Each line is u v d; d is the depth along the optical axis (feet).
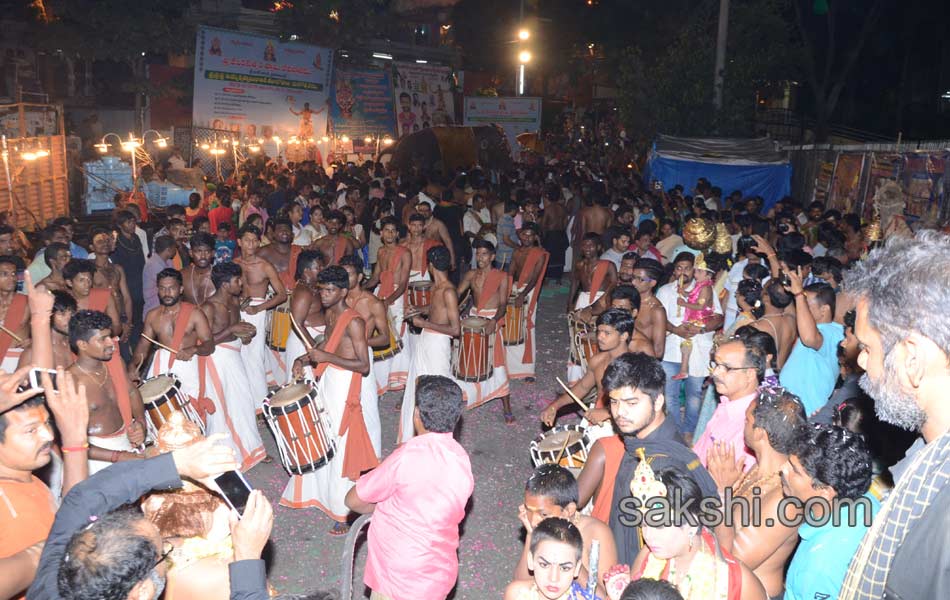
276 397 19.49
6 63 69.51
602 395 17.75
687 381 24.27
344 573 13.19
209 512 11.00
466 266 50.47
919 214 40.01
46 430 10.95
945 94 103.04
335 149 79.46
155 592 7.97
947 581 5.88
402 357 30.53
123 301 27.78
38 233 43.70
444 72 90.74
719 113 71.36
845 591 6.93
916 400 6.24
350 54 80.33
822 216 41.29
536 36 135.03
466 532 20.68
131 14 68.74
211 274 24.25
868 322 6.53
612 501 12.56
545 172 76.02
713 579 9.42
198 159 68.18
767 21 74.59
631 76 75.36
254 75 71.67
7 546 10.55
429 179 61.72
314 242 34.47
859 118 116.47
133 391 17.84
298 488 21.16
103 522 7.91
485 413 29.17
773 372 16.07
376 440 21.57
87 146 66.08
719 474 12.91
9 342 20.21
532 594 10.92
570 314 27.12
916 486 6.34
